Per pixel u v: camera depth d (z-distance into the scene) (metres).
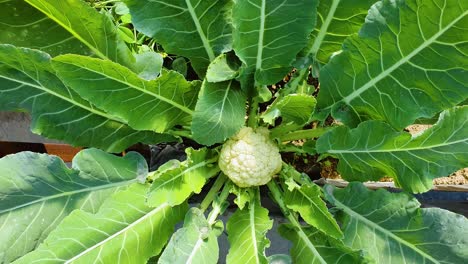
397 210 0.51
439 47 0.40
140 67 0.50
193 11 0.47
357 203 0.54
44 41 0.49
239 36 0.45
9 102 0.51
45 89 0.51
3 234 0.50
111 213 0.51
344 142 0.52
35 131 0.52
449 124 0.45
